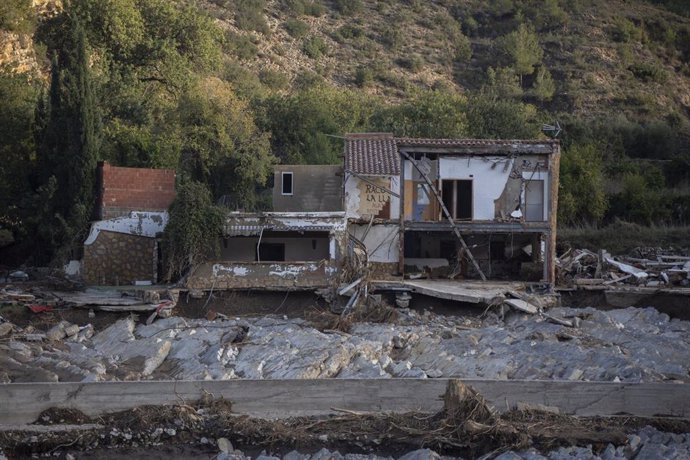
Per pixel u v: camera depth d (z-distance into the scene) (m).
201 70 90.62
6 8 77.38
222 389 35.53
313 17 151.25
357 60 141.75
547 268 58.62
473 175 59.81
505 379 37.50
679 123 135.38
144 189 58.88
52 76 60.31
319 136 80.56
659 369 41.88
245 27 136.50
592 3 170.00
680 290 57.16
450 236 62.91
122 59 83.56
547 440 32.94
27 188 62.62
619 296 57.50
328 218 57.03
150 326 50.88
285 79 124.38
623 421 35.03
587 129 110.44
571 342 46.69
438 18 160.12
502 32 160.12
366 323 51.62
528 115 110.00
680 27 167.38
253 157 72.62
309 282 55.34
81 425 34.53
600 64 150.38
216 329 49.28
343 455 32.78
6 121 63.25
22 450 33.34
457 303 54.50
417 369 41.19
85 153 58.78
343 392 35.41
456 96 101.06
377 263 59.22
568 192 79.25
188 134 72.81
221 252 58.81
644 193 82.12
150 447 33.69
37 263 60.81
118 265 57.66
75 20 61.44
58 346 46.94
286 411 35.31
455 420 33.69
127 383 35.28
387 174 58.34
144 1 89.31
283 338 46.88
